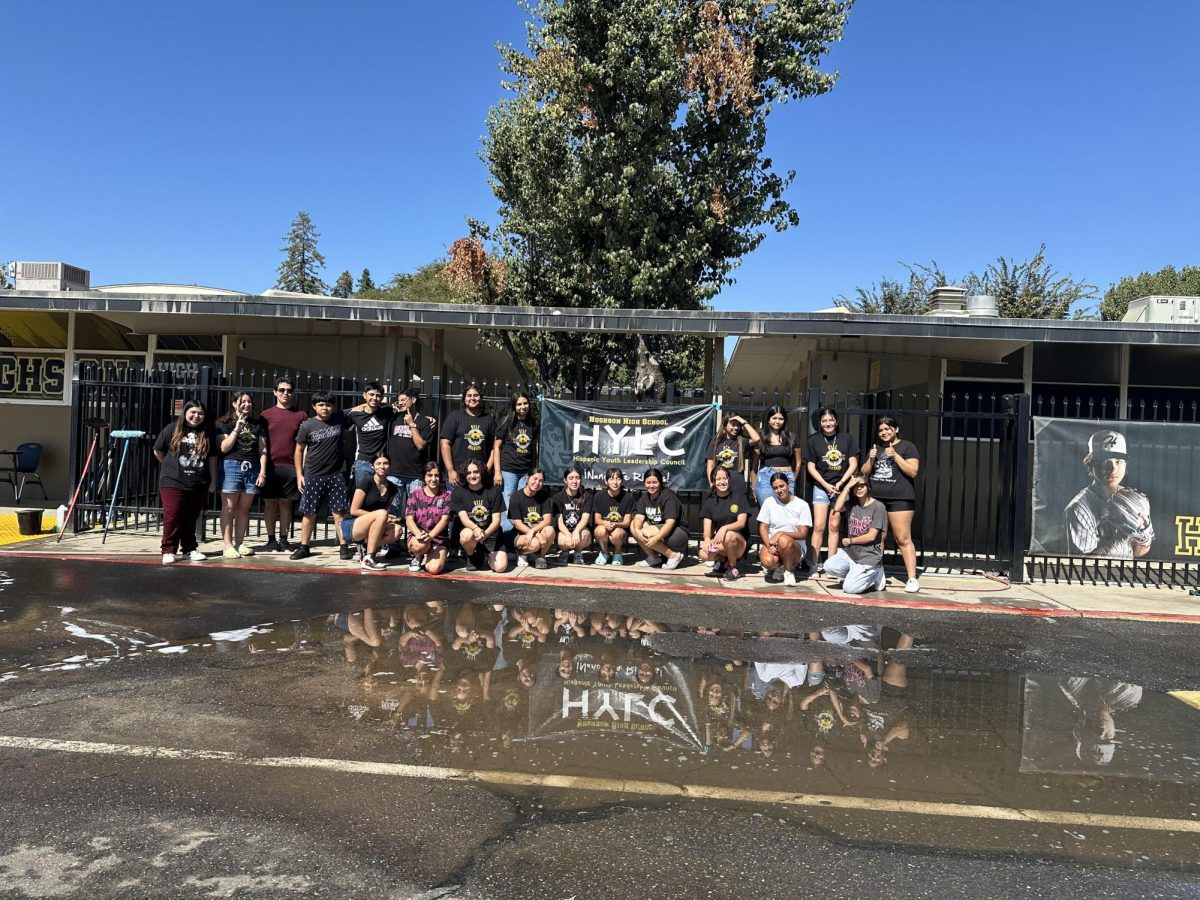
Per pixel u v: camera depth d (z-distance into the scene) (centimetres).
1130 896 294
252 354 1414
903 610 773
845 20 1585
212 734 415
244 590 745
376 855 305
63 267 1341
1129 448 902
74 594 709
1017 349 1267
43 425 1380
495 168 1892
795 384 1683
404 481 912
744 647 611
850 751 417
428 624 644
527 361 2227
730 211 1653
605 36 1541
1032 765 408
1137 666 604
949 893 292
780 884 294
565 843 318
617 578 858
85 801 341
